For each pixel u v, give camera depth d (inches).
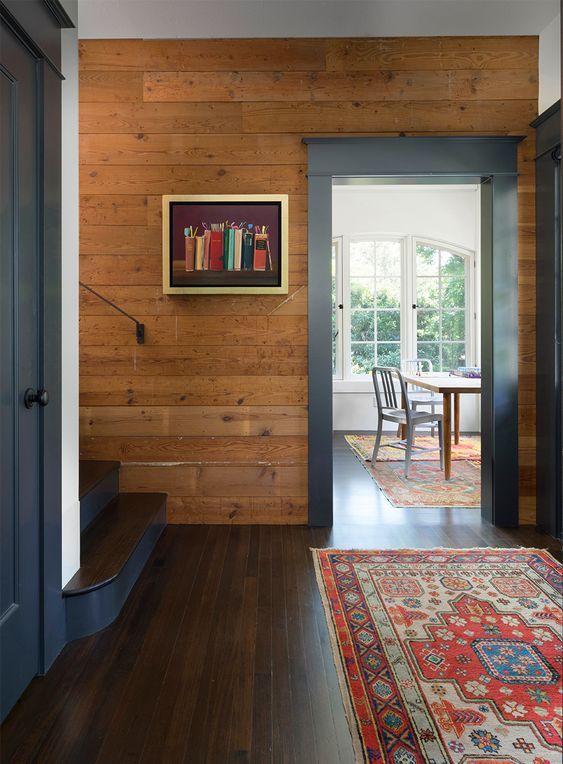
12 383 63.2
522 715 60.9
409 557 107.7
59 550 75.0
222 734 58.6
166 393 128.6
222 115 127.0
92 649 75.4
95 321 128.1
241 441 129.0
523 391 128.5
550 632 78.9
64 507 78.9
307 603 88.8
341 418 263.9
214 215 126.1
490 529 125.3
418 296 264.2
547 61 127.7
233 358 128.6
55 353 73.4
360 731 58.4
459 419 244.7
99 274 127.5
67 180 80.0
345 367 264.7
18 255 63.9
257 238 126.3
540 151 124.3
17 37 63.5
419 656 72.9
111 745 56.9
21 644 64.8
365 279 265.1
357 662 71.5
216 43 126.6
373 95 127.1
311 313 126.8
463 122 127.6
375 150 125.3
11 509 63.0
